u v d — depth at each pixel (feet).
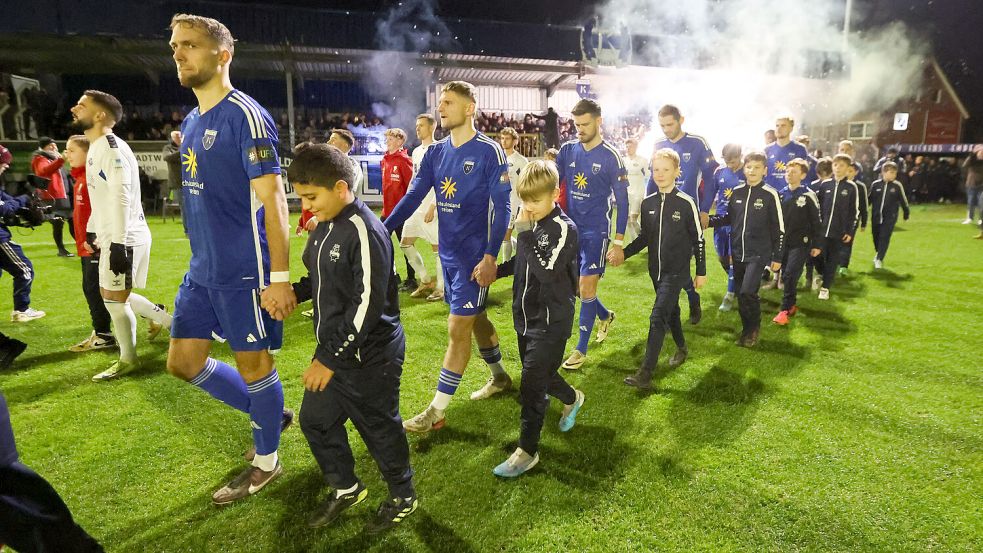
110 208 11.39
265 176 7.44
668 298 12.72
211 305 8.23
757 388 12.50
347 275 6.98
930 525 7.85
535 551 7.35
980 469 9.25
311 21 47.83
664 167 12.46
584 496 8.50
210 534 7.67
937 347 15.25
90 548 6.08
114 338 14.96
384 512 7.74
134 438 10.23
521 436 9.04
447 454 9.73
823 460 9.51
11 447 5.66
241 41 47.06
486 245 10.68
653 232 13.06
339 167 6.81
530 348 8.89
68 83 58.59
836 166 20.35
